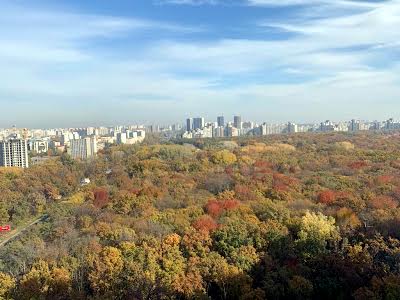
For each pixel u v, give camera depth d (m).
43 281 66.06
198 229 80.44
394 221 79.00
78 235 85.75
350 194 102.44
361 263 65.69
